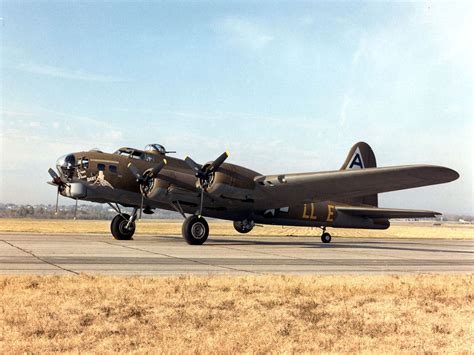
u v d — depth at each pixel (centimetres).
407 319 738
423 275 1166
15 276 960
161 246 1883
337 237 3703
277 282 984
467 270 1357
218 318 707
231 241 2473
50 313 697
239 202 2094
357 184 1953
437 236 4881
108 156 2048
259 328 666
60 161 2012
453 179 1795
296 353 572
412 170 1734
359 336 647
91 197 2044
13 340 580
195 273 1115
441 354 581
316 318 727
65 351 549
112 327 644
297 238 3294
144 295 828
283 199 2133
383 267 1370
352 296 885
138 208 2227
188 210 2155
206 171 1983
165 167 2108
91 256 1409
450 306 827
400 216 2531
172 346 576
